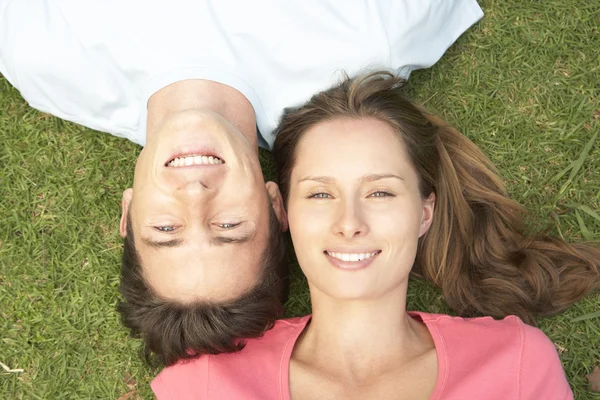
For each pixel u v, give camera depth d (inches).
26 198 45.7
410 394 39.3
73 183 45.9
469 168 44.0
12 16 42.4
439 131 43.0
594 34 45.2
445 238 43.5
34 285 45.4
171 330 38.9
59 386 44.8
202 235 37.1
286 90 41.3
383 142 38.4
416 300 45.1
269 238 39.6
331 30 40.6
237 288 38.6
